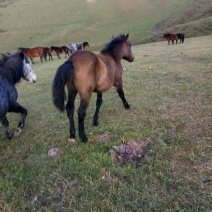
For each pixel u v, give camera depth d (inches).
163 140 222.7
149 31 2098.9
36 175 195.0
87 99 219.5
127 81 438.3
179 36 1261.1
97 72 221.3
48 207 163.3
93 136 241.8
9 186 185.3
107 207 156.9
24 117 276.8
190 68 482.3
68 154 217.0
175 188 167.3
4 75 252.2
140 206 156.1
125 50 282.4
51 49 1200.8
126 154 204.2
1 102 235.9
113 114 294.7
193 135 227.5
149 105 308.7
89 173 188.7
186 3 2645.2
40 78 624.7
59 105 207.0
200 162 189.0
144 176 178.2
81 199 166.4
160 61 612.7
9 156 231.1
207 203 152.9
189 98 318.3
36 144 245.8
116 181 175.9
